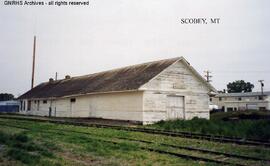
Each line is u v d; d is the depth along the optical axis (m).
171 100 26.50
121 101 26.88
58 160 8.97
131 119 25.31
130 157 9.69
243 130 17.80
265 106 76.25
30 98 46.50
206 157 10.14
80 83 38.47
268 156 10.44
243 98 79.75
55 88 44.22
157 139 14.92
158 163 9.02
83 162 8.90
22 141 12.20
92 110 31.19
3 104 66.50
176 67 27.08
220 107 83.25
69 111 35.97
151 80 24.73
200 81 28.88
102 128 20.25
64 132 16.95
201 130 18.69
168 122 22.98
